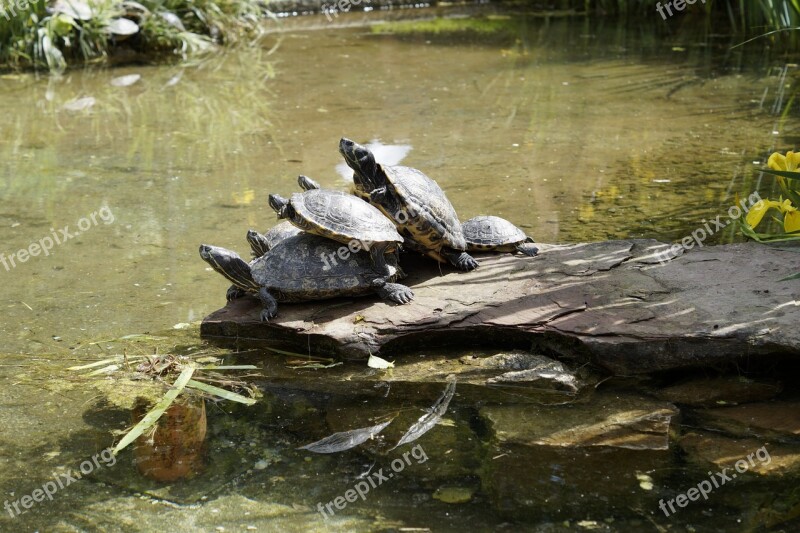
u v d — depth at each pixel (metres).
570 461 2.94
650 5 13.05
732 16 11.29
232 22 11.42
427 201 3.99
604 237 4.85
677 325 3.47
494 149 6.66
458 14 13.44
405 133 7.14
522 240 4.28
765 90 8.25
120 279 4.54
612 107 7.85
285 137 7.10
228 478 2.90
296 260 3.83
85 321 4.08
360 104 8.12
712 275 3.88
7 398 3.41
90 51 10.12
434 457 2.99
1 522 2.67
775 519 2.61
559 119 7.50
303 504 2.75
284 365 3.68
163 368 3.62
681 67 9.40
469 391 3.43
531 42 11.09
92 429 3.20
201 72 9.62
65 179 6.15
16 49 9.77
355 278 3.81
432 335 3.70
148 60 10.25
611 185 5.77
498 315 3.70
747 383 3.40
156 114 7.91
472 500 2.75
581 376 3.49
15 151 6.82
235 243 4.94
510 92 8.50
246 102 8.30
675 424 3.16
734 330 3.39
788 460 2.91
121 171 6.32
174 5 11.07
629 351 3.45
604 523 2.61
